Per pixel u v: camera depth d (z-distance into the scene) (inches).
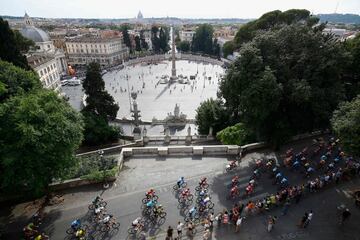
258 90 1207.6
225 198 1096.2
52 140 928.3
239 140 1481.3
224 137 1526.8
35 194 974.4
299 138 1546.5
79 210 1035.3
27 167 907.4
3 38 1898.4
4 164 876.0
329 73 1332.4
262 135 1375.5
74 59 6353.3
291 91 1269.7
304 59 1304.1
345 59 1325.0
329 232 940.0
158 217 1000.2
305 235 926.4
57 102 1079.0
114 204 1064.2
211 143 1699.1
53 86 3422.7
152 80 4525.1
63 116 1001.5
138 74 5054.1
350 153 1003.9
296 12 2829.7
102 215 999.6
